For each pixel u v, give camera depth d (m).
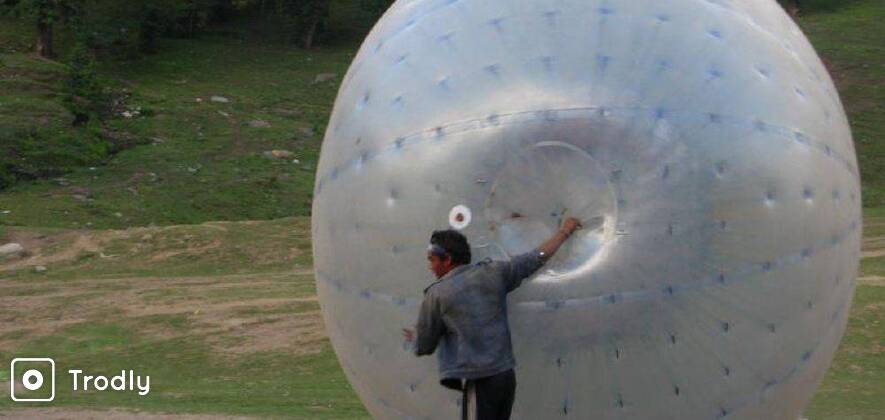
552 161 8.36
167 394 19.97
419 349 8.46
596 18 8.76
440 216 8.53
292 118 57.94
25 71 56.72
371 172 8.96
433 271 8.51
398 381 9.09
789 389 8.94
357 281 9.11
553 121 8.36
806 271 8.70
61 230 37.19
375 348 9.12
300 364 22.75
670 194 8.27
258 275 32.59
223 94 60.53
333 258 9.38
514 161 8.41
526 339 8.41
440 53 8.98
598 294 8.30
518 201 8.42
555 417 8.48
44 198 42.78
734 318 8.41
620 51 8.57
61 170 46.66
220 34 73.06
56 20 61.47
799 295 8.68
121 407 17.95
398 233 8.74
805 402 9.47
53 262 34.28
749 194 8.40
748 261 8.39
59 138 49.09
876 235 34.09
